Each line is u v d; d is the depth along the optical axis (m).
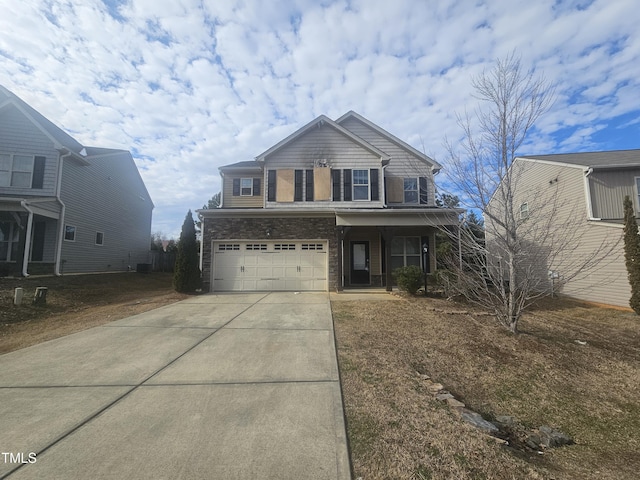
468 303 9.05
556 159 13.59
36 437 2.88
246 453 2.66
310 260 12.17
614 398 4.45
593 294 11.21
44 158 13.85
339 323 6.95
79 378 4.19
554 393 4.49
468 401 4.15
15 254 13.88
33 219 13.93
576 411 4.12
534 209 7.27
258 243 12.22
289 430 3.00
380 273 13.48
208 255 12.11
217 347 5.42
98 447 2.74
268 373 4.35
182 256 11.55
